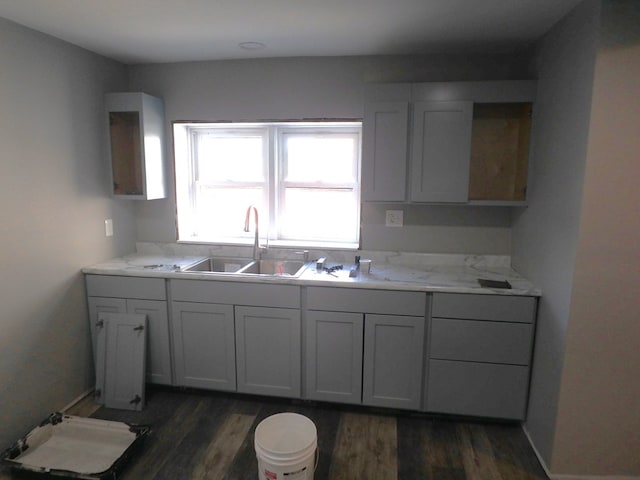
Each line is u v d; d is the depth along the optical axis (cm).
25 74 224
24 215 227
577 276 187
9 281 220
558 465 204
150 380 276
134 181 304
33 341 236
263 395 272
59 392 256
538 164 236
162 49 269
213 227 337
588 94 178
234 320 260
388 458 219
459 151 251
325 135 308
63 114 251
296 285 248
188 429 243
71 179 259
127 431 229
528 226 249
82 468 212
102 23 221
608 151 176
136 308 269
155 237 325
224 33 238
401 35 239
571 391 196
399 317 240
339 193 312
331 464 214
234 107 300
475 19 213
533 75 251
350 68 283
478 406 242
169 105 307
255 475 207
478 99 246
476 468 212
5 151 214
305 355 256
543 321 219
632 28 168
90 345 279
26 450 220
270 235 322
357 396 254
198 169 332
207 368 269
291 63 288
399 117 253
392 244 296
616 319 187
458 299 233
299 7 200
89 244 277
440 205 284
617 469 200
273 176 316
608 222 180
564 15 205
